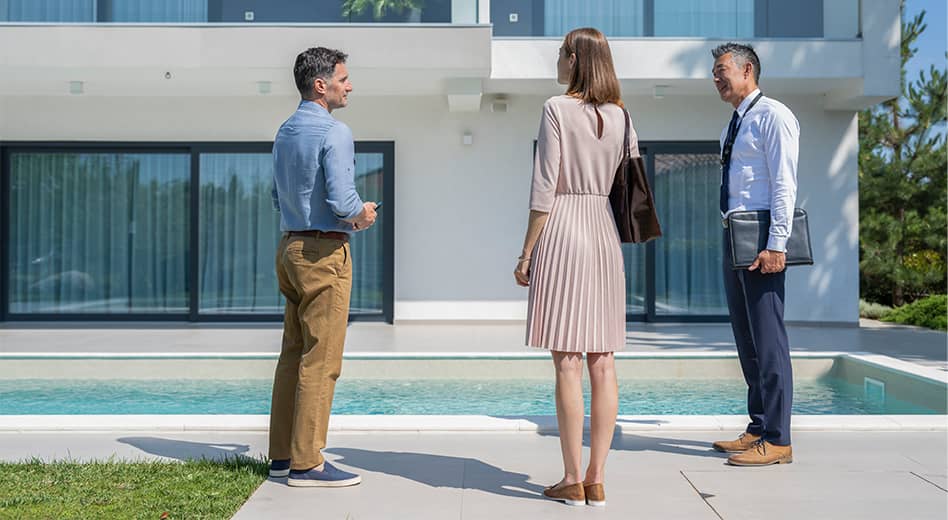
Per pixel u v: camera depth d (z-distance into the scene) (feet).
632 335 25.13
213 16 23.88
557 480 9.18
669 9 26.07
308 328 9.09
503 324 28.73
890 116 40.45
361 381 18.88
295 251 9.07
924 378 15.58
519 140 28.68
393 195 28.76
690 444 10.94
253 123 28.58
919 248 38.45
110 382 18.81
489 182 28.73
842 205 28.68
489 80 26.04
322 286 9.05
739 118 10.35
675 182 29.14
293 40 23.76
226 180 29.25
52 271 29.37
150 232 29.35
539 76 25.63
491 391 17.56
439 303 28.78
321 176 8.98
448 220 28.76
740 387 18.01
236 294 29.37
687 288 29.30
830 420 11.85
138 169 29.27
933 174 37.65
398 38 23.82
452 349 21.54
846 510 8.06
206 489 8.57
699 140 28.78
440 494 8.64
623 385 18.29
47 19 23.90
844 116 28.60
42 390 17.70
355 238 29.22
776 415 9.88
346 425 11.57
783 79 26.07
